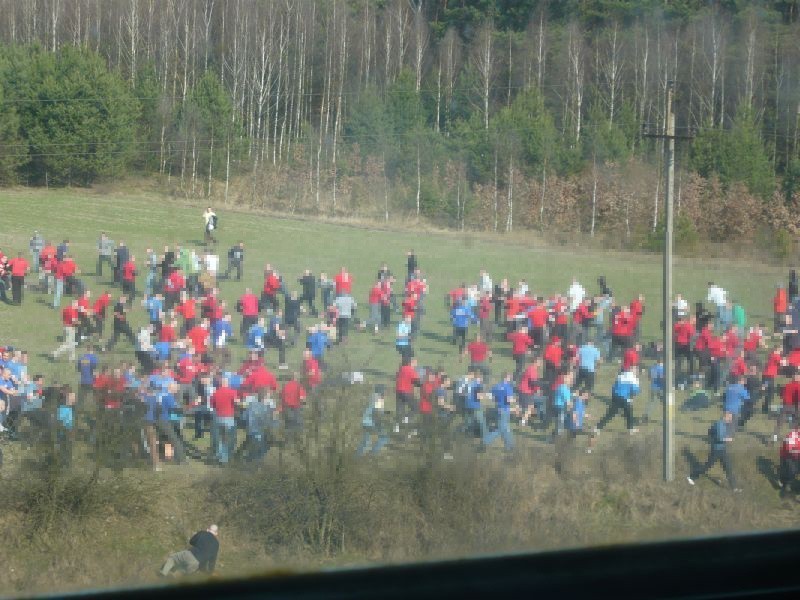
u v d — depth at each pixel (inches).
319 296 2822.3
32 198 4808.1
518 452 1567.4
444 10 6471.5
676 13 5782.5
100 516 1419.8
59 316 2519.7
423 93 5792.3
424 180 4820.4
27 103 5187.0
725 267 3513.8
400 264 3462.1
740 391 1608.0
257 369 1584.6
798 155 4785.9
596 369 2042.3
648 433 1721.2
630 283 3159.5
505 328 2459.4
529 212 4493.1
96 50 6382.9
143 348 1873.8
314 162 5226.4
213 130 5447.8
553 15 6161.4
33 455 1449.3
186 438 1669.5
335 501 1423.5
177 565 1299.2
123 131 5285.4
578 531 1368.1
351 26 6358.3
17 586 1294.3
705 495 1480.1
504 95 5885.8
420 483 1444.4
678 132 4916.3
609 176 4552.2
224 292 2883.9
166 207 4736.7
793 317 2117.4
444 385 1611.7
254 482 1459.2
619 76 5708.7
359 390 1560.0
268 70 6151.6
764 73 5334.6
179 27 6609.3
